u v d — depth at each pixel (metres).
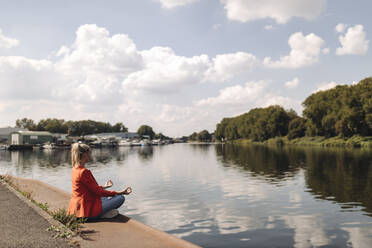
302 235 9.03
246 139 143.38
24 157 50.59
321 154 47.19
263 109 133.50
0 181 12.72
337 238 8.73
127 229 6.10
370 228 9.63
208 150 79.88
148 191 16.75
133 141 147.75
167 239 5.54
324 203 13.28
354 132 76.31
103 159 45.50
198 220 10.76
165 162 38.47
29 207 7.67
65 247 4.85
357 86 82.25
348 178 20.72
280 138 106.69
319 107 86.88
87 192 6.48
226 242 8.49
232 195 15.36
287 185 18.27
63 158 47.56
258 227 9.88
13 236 5.36
